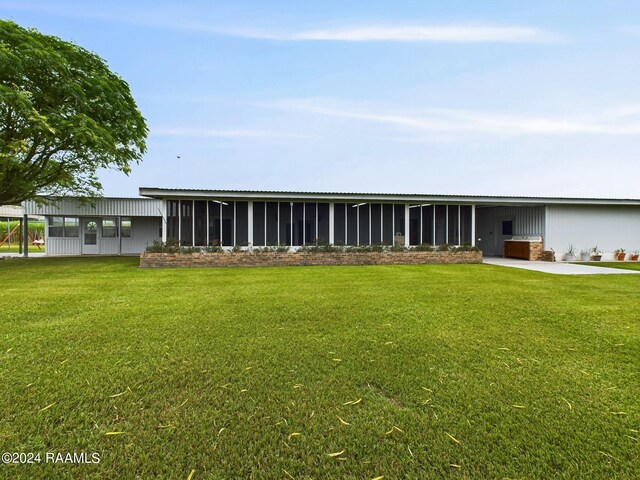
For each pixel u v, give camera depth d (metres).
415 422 2.26
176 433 2.13
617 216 15.77
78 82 11.73
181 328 4.19
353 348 3.56
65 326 4.25
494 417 2.31
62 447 1.99
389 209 14.25
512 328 4.30
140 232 18.58
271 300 5.89
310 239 13.69
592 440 2.07
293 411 2.38
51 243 17.72
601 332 4.16
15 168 12.20
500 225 18.30
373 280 8.42
